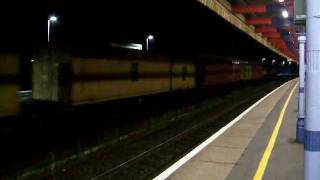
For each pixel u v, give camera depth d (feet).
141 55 76.18
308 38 14.47
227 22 80.33
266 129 53.11
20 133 43.68
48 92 53.78
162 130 62.69
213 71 130.11
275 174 30.12
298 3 15.79
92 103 59.57
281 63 418.92
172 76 94.17
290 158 35.27
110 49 64.39
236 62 170.60
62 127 52.06
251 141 44.37
